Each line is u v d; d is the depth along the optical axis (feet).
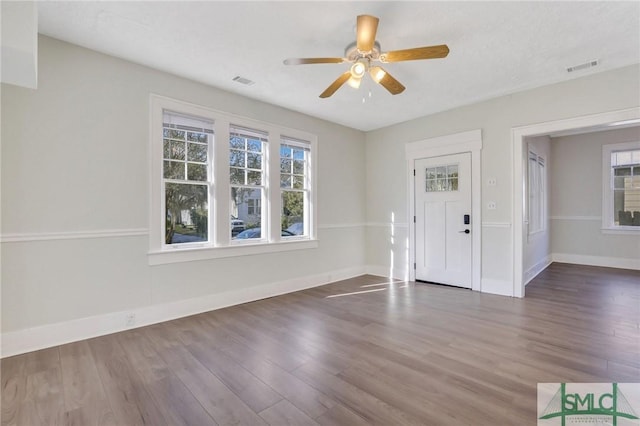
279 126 13.98
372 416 5.58
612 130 19.10
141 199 10.09
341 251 16.87
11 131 7.99
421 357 7.79
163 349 8.34
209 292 11.61
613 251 19.15
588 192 19.95
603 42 8.84
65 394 6.31
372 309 11.68
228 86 11.75
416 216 16.16
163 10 7.33
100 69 9.30
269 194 13.62
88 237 9.11
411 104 13.89
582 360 7.50
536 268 17.22
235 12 7.43
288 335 9.25
